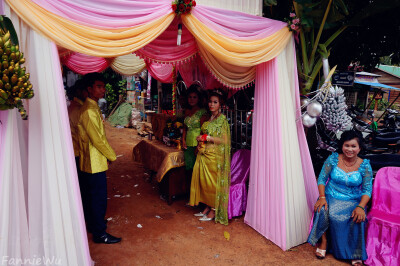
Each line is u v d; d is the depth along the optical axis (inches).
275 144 129.0
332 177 121.0
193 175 154.3
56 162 85.4
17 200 81.1
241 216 160.2
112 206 166.9
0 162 78.4
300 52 154.9
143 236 134.4
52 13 79.9
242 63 114.7
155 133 202.1
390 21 166.1
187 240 132.0
